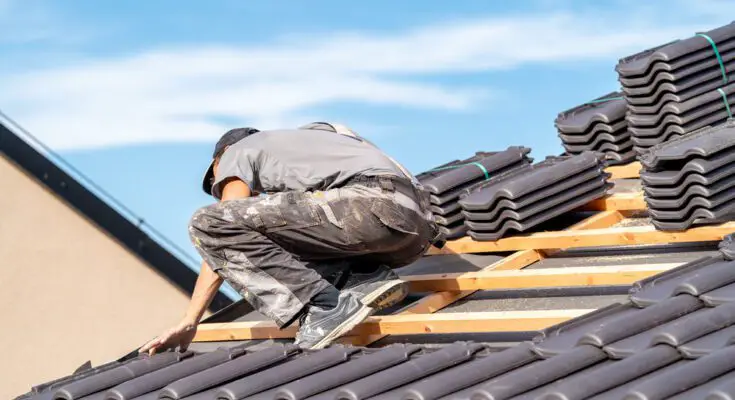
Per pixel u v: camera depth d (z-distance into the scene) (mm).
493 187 8773
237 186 6961
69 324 14195
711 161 7523
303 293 6840
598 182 8805
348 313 6852
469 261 8570
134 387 6176
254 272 6855
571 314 6465
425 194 7383
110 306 14234
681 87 9195
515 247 8367
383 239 7055
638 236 7797
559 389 4980
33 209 14109
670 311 5676
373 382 5688
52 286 14164
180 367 6434
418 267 8633
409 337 7355
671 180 7598
